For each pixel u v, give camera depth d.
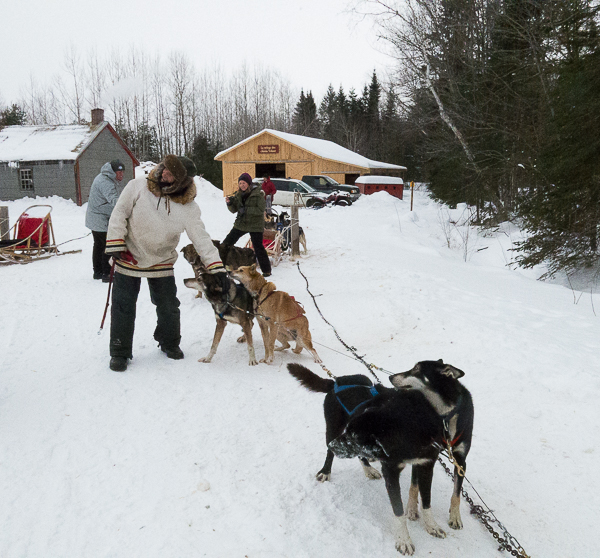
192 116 54.69
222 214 19.66
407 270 9.77
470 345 5.70
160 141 52.34
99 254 8.55
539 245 12.12
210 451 3.64
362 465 3.53
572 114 11.39
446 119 20.38
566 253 11.60
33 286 8.09
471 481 3.44
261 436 3.91
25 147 24.34
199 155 40.78
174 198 4.91
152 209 4.82
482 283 9.70
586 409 4.22
